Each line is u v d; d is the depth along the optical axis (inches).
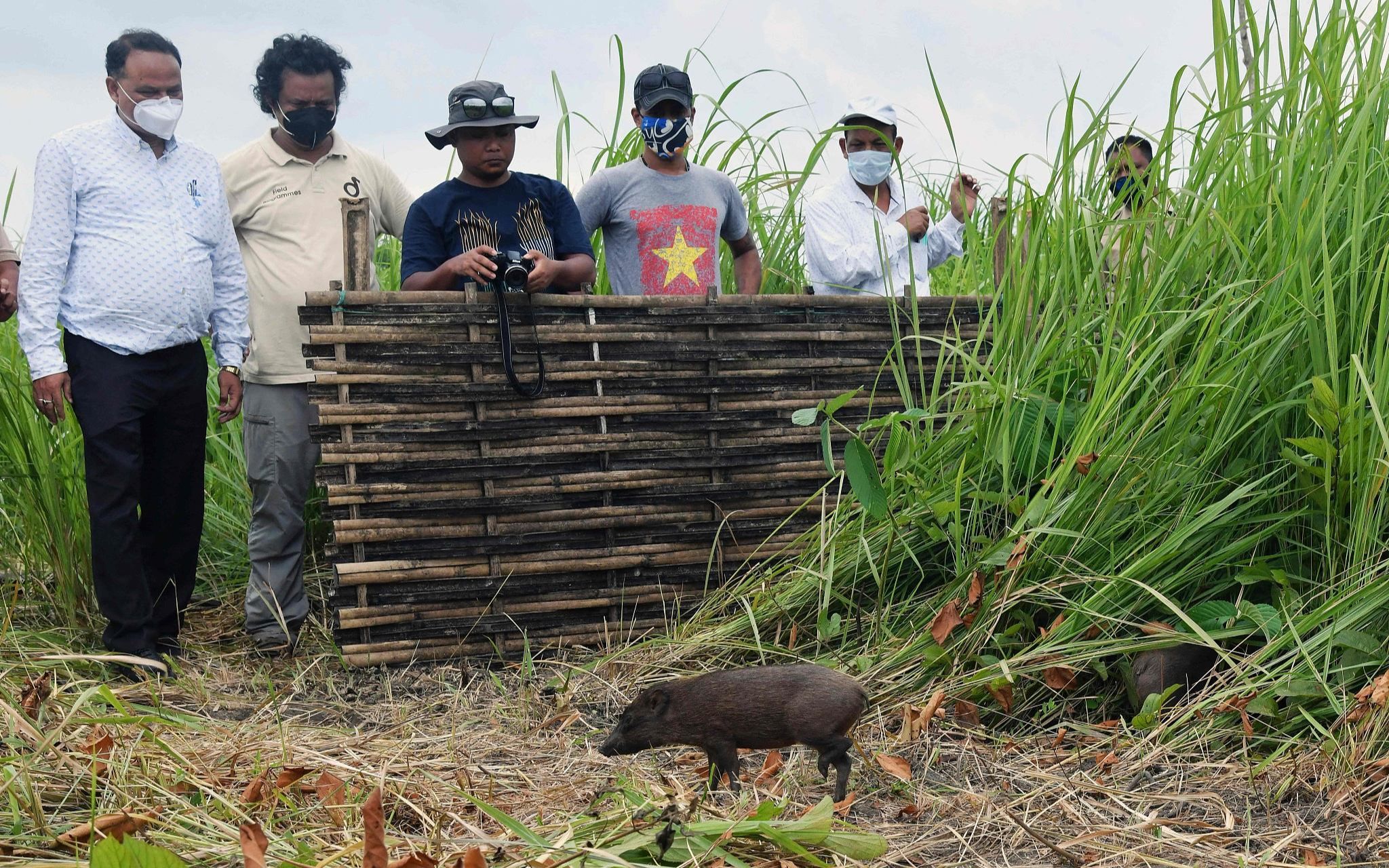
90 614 212.4
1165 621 157.2
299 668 194.5
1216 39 187.3
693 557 202.5
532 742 150.9
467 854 92.2
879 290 232.2
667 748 145.5
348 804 116.8
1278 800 124.4
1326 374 160.7
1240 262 170.2
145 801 115.6
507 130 205.2
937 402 193.6
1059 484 162.6
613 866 97.3
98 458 185.2
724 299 204.2
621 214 221.3
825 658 169.9
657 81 216.5
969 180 229.3
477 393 191.0
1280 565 161.8
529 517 194.4
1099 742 144.1
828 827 105.3
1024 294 185.2
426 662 190.4
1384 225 165.9
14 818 106.0
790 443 207.9
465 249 203.9
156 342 189.0
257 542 212.5
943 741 146.3
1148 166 189.6
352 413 185.5
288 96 213.3
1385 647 142.6
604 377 197.6
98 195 186.7
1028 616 162.7
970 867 110.6
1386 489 149.3
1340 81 175.9
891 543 171.5
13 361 221.6
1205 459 162.7
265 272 213.9
